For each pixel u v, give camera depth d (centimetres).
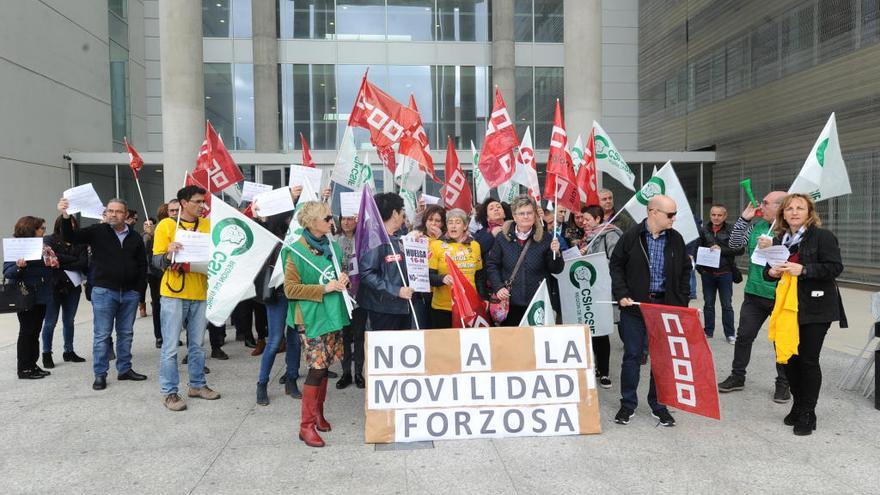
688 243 673
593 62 1623
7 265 626
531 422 468
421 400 467
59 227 680
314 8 2073
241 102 2055
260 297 555
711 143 2012
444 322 576
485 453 433
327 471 404
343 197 652
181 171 1594
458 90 2122
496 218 633
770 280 506
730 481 382
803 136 1591
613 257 501
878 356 523
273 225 628
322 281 455
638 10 2409
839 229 1456
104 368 609
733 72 1884
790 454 425
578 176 734
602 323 606
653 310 466
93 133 1866
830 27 1487
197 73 1606
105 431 484
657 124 2309
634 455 426
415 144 744
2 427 494
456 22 2123
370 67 2088
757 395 568
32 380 643
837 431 470
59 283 702
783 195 564
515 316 555
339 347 471
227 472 403
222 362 729
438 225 590
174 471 405
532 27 2162
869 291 1321
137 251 638
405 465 413
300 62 2066
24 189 1546
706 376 447
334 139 2073
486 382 473
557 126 631
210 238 509
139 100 2134
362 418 517
